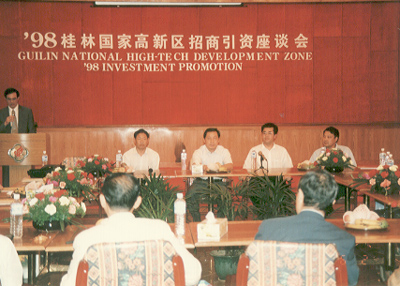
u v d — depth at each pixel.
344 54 9.69
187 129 9.62
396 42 9.69
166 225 2.15
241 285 1.92
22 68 9.32
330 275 1.88
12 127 6.50
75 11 9.34
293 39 9.62
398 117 9.80
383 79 9.74
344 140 9.74
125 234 2.05
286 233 2.10
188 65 9.59
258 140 9.70
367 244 4.48
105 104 9.54
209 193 4.25
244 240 2.71
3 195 4.39
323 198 2.13
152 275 1.92
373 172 4.23
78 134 9.48
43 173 5.41
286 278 1.89
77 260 2.04
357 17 9.63
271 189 4.16
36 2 9.26
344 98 9.74
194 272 2.13
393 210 4.02
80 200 4.20
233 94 9.66
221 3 9.37
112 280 1.90
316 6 9.59
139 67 9.54
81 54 9.41
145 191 4.17
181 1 9.31
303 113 9.74
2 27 9.22
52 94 9.41
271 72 9.67
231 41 9.58
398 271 2.66
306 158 9.75
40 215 2.91
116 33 9.46
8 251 2.26
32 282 3.27
